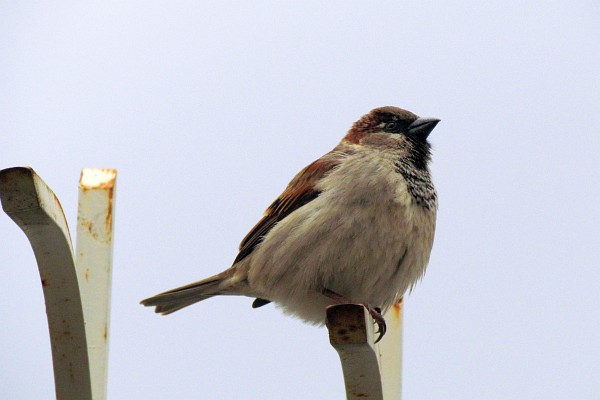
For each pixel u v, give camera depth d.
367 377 5.12
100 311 5.43
